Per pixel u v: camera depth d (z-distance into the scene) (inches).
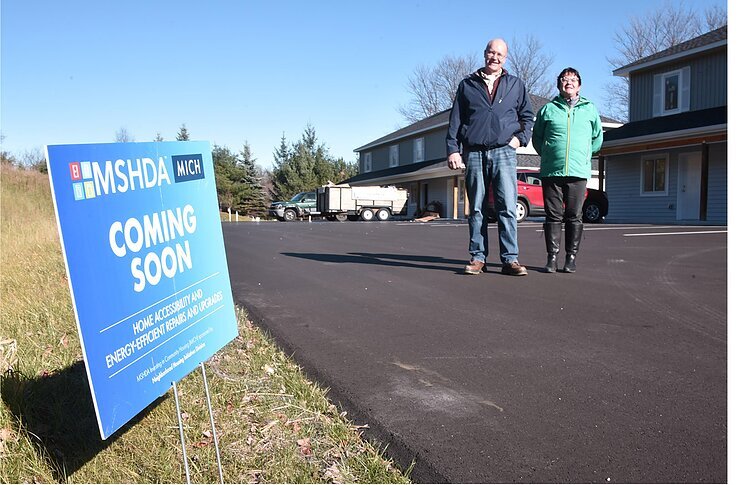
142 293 69.2
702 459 79.1
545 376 110.7
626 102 1551.4
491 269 239.8
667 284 198.4
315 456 83.7
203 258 83.4
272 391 106.5
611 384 106.0
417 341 135.3
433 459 81.1
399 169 1254.3
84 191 61.8
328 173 2282.2
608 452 81.5
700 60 680.4
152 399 69.1
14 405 89.4
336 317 160.7
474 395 102.7
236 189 2060.8
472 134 216.5
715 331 137.9
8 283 223.3
